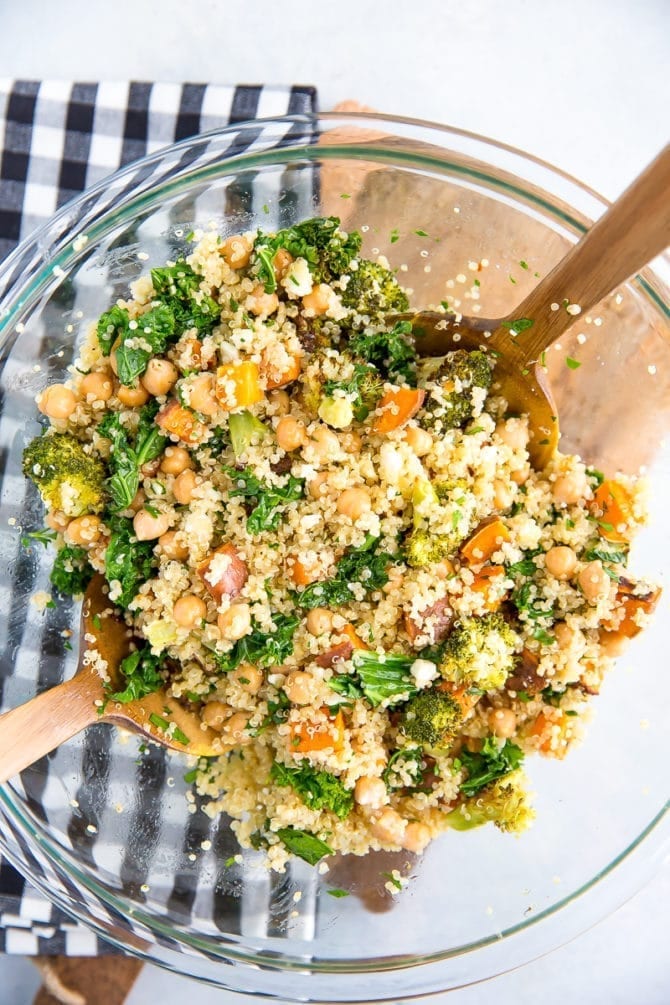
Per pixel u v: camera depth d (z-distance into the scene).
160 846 0.47
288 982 0.46
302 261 0.44
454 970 0.46
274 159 0.46
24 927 0.51
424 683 0.43
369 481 0.44
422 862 0.46
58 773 0.47
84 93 0.52
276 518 0.44
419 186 0.46
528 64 0.52
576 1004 0.52
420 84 0.52
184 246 0.47
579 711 0.45
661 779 0.46
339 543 0.44
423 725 0.44
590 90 0.52
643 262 0.39
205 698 0.45
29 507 0.47
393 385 0.44
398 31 0.53
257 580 0.44
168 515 0.45
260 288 0.44
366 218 0.47
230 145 0.46
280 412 0.45
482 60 0.52
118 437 0.45
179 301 0.44
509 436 0.44
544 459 0.45
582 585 0.44
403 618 0.44
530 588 0.45
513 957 0.46
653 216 0.38
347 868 0.46
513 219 0.46
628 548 0.45
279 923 0.47
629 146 0.52
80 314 0.47
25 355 0.47
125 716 0.44
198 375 0.44
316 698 0.44
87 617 0.45
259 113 0.51
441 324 0.44
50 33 0.53
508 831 0.45
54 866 0.46
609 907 0.46
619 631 0.45
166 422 0.44
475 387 0.44
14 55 0.53
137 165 0.46
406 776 0.45
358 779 0.44
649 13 0.52
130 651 0.45
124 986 0.52
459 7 0.52
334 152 0.46
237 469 0.45
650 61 0.52
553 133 0.52
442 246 0.47
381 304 0.45
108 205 0.46
